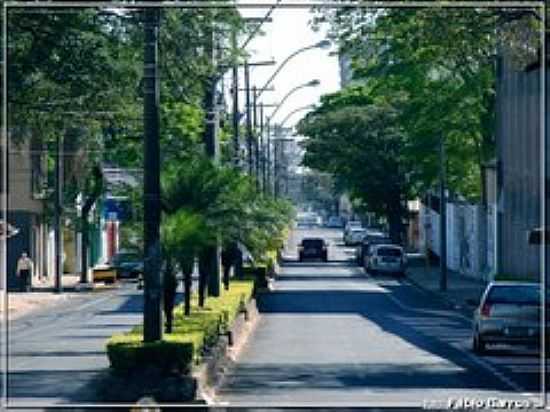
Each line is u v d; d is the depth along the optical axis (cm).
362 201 12006
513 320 3869
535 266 6144
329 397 2752
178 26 3859
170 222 3139
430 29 3450
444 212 7631
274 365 3512
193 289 5912
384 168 11181
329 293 7525
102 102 4091
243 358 3731
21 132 4356
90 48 3803
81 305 6469
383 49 5562
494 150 7094
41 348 3950
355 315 5816
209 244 3634
